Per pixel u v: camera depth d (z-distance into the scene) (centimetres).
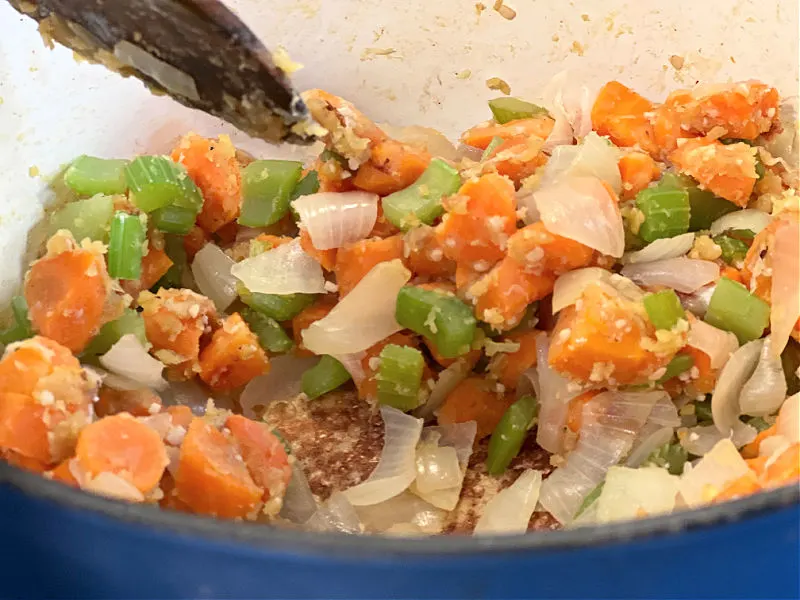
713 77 34
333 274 30
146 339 27
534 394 28
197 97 25
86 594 19
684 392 27
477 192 27
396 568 17
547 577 17
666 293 26
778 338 26
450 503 26
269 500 24
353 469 27
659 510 23
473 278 27
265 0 33
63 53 29
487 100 36
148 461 22
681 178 30
